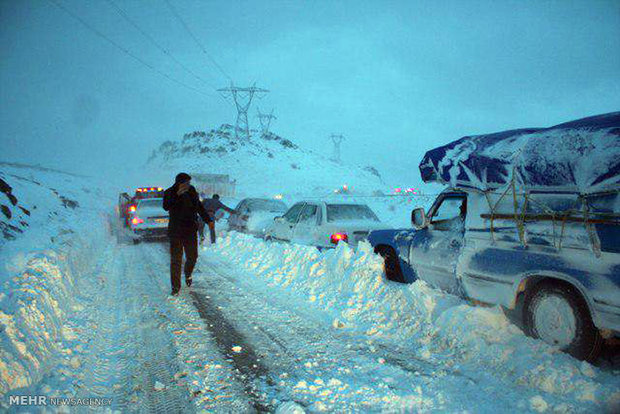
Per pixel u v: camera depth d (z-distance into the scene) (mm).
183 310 5574
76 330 4465
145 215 13477
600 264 3260
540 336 3752
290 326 4926
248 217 14273
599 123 3412
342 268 6445
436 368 3682
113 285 7105
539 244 3754
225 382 3414
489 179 4242
